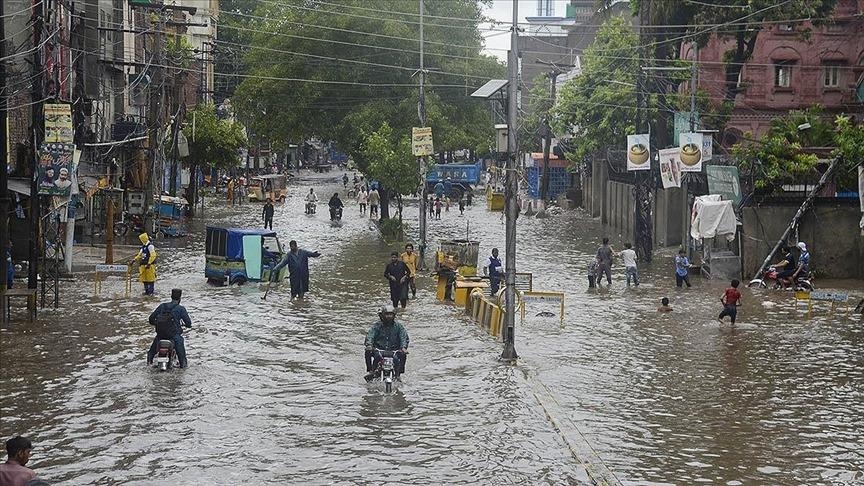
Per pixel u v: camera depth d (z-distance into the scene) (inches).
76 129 1654.8
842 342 964.0
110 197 1611.7
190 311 1093.8
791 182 1422.2
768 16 1833.2
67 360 842.8
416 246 1813.5
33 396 725.3
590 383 790.5
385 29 2203.5
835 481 559.5
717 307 1175.0
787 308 1171.9
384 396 737.6
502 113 1952.5
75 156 1314.0
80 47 1713.8
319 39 2199.8
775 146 1427.2
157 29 1815.9
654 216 1923.0
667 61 1804.9
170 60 2070.6
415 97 2198.6
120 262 1483.8
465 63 2313.0
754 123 2188.7
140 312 1082.1
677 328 1035.3
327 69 2230.6
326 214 2583.7
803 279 1321.4
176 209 2021.4
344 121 2201.0
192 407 700.0
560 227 2305.6
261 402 716.7
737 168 1428.4
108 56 1990.7
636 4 2069.4
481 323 1040.2
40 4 1115.9
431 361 859.4
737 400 740.7
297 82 2226.9
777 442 634.2
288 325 1020.5
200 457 590.6
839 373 831.7
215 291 1252.5
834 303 1190.9
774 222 1421.0
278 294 1237.7
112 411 687.7
